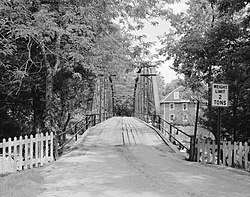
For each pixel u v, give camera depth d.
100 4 12.90
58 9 12.41
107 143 18.23
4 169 9.83
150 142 18.98
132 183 8.20
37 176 8.95
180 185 8.08
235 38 14.56
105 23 14.70
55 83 16.62
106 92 44.78
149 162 12.20
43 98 15.89
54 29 10.73
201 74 20.59
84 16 12.01
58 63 13.73
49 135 12.64
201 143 12.88
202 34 20.73
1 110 15.91
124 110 89.00
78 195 6.99
